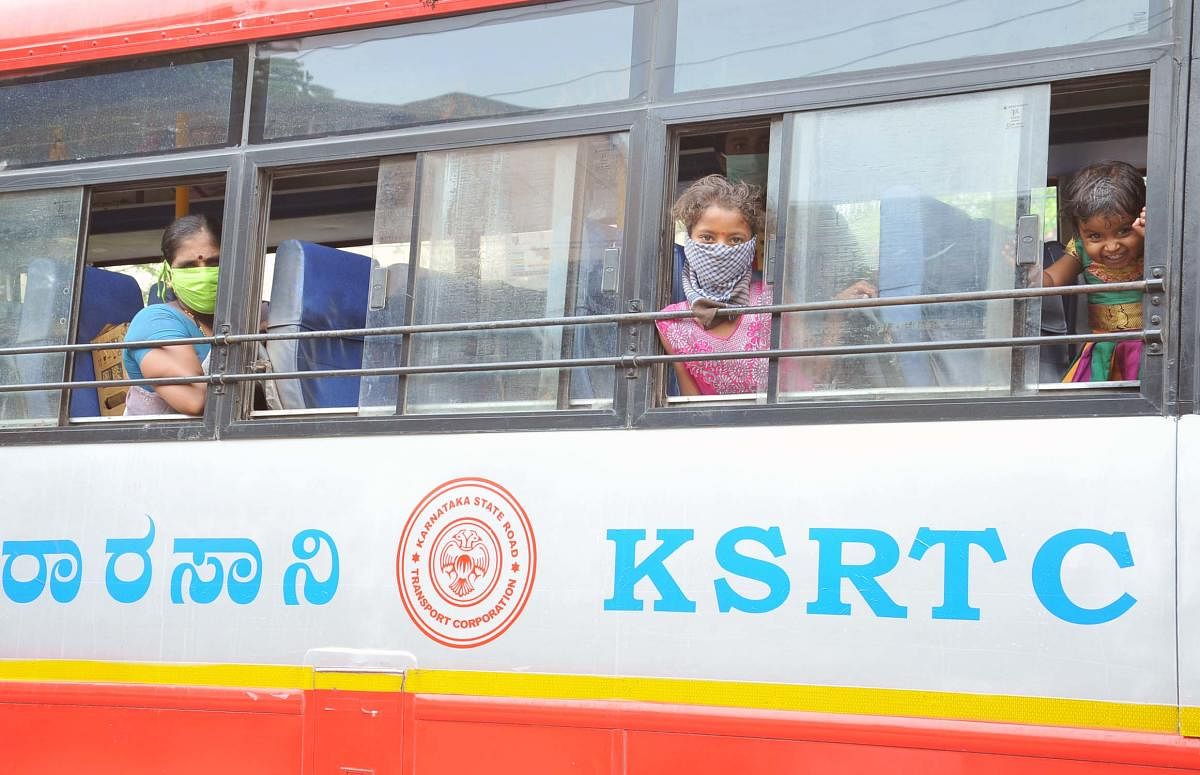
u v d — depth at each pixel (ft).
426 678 11.59
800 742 10.30
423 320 12.55
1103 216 10.89
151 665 12.69
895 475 10.33
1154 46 10.20
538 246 12.18
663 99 11.85
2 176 14.49
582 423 11.50
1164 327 9.80
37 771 12.98
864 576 10.28
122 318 14.93
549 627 11.21
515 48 12.54
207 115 13.69
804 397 10.94
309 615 12.12
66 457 13.47
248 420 12.80
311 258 13.62
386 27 13.09
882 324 10.94
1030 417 10.07
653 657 10.83
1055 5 10.65
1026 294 10.26
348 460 12.26
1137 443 9.71
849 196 11.21
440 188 12.69
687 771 10.61
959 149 10.89
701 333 11.55
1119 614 9.55
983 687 9.84
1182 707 9.32
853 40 11.33
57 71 14.44
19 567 13.44
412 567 11.82
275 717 12.11
